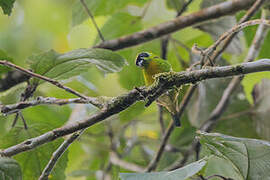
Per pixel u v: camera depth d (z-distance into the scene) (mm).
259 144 5223
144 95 5121
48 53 5809
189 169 5133
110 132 10211
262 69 4957
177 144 11000
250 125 10609
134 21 10242
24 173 6055
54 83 5273
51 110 9828
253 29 9719
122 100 5094
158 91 5129
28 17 13188
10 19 13258
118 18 10180
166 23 8711
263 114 10477
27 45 13055
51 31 13188
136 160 10875
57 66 5875
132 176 5133
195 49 6078
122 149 10797
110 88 10695
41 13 13102
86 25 11836
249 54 8930
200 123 10773
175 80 5109
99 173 10023
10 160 4812
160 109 9547
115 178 9617
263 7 8625
